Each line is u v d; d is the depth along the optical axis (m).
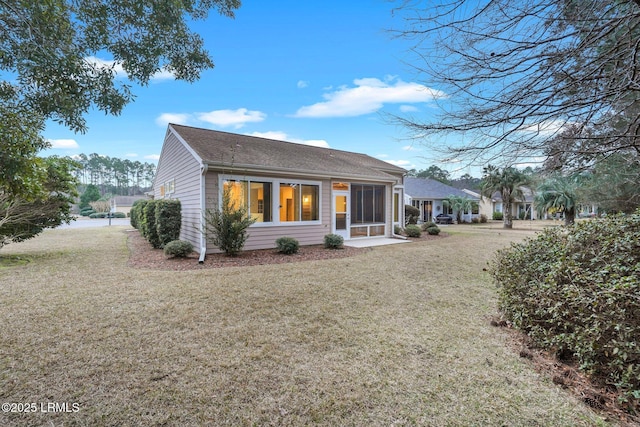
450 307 4.26
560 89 2.44
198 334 3.29
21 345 2.98
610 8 2.26
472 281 5.68
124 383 2.39
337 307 4.20
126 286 5.12
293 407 2.14
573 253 3.10
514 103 2.60
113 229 17.95
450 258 8.01
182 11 3.97
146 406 2.13
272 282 5.45
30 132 3.39
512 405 2.17
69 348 2.94
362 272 6.30
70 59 3.21
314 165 10.62
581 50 2.35
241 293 4.77
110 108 3.79
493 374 2.56
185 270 6.44
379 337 3.28
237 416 2.05
